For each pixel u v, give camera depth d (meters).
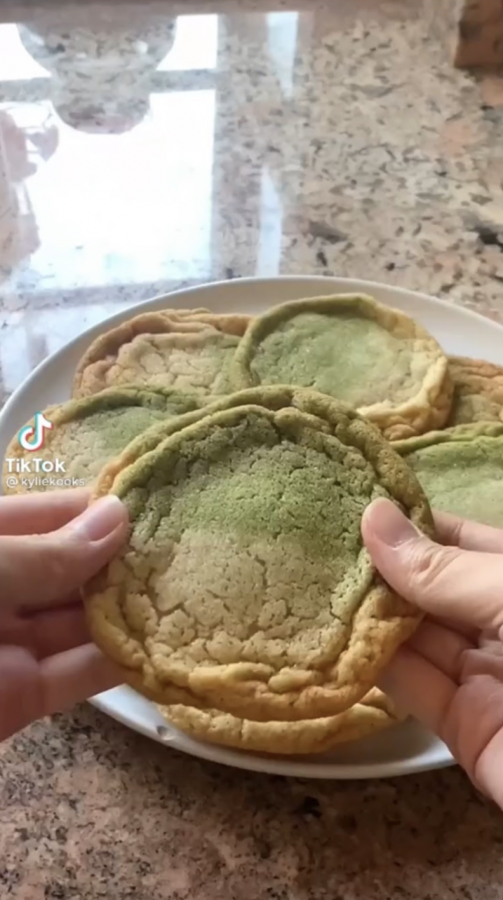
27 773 0.30
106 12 0.68
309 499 0.26
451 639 0.29
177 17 0.68
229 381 0.39
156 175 0.56
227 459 0.27
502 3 0.61
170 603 0.25
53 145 0.58
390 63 0.65
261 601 0.25
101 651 0.26
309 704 0.24
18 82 0.62
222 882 0.28
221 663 0.25
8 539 0.25
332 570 0.26
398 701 0.29
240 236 0.53
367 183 0.56
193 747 0.29
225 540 0.26
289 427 0.27
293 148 0.59
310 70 0.64
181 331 0.42
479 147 0.59
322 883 0.28
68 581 0.26
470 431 0.37
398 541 0.25
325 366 0.39
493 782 0.27
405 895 0.28
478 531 0.29
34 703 0.29
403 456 0.36
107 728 0.32
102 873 0.28
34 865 0.28
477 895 0.28
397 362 0.40
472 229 0.54
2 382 0.44
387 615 0.25
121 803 0.30
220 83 0.63
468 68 0.65
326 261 0.52
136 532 0.26
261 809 0.30
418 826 0.29
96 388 0.39
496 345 0.44
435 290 0.50
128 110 0.61
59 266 0.50
